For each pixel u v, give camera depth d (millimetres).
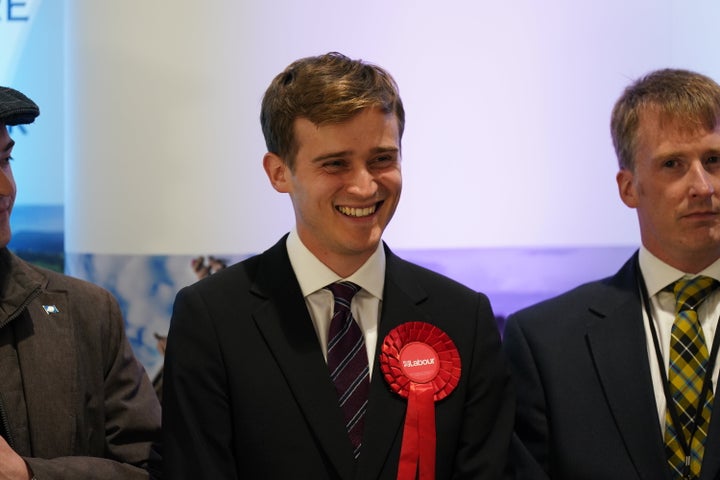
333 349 1857
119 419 1979
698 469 1876
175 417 1831
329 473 1768
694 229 1936
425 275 2018
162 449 1906
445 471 1837
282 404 1800
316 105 1771
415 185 3051
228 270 1978
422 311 1930
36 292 1883
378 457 1780
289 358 1824
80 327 1974
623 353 2002
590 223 3035
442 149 3045
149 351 3094
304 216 1854
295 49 3051
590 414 1975
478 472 1852
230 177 3086
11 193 1840
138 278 3096
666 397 1945
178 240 3090
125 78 3084
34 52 3137
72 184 3141
